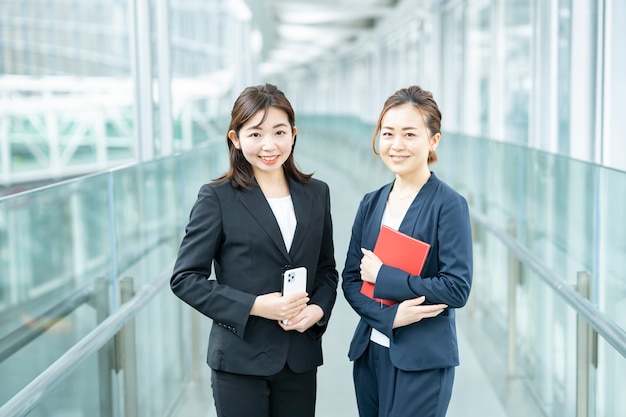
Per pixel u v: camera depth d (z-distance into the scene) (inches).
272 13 538.6
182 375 170.4
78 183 98.3
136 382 124.0
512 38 242.8
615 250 98.7
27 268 81.4
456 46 347.9
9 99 386.0
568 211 126.4
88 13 402.6
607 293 103.1
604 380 108.0
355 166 686.5
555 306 141.6
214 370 84.0
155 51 189.8
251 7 389.1
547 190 143.0
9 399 76.5
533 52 197.5
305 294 80.0
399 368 83.8
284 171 85.4
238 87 443.5
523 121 227.6
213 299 79.4
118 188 117.3
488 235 213.0
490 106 276.7
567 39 171.8
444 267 82.4
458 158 270.4
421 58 409.4
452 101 353.1
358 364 90.6
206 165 223.1
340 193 581.6
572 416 130.0
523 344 170.9
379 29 600.7
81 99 396.2
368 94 671.1
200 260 80.7
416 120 82.6
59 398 94.3
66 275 93.4
